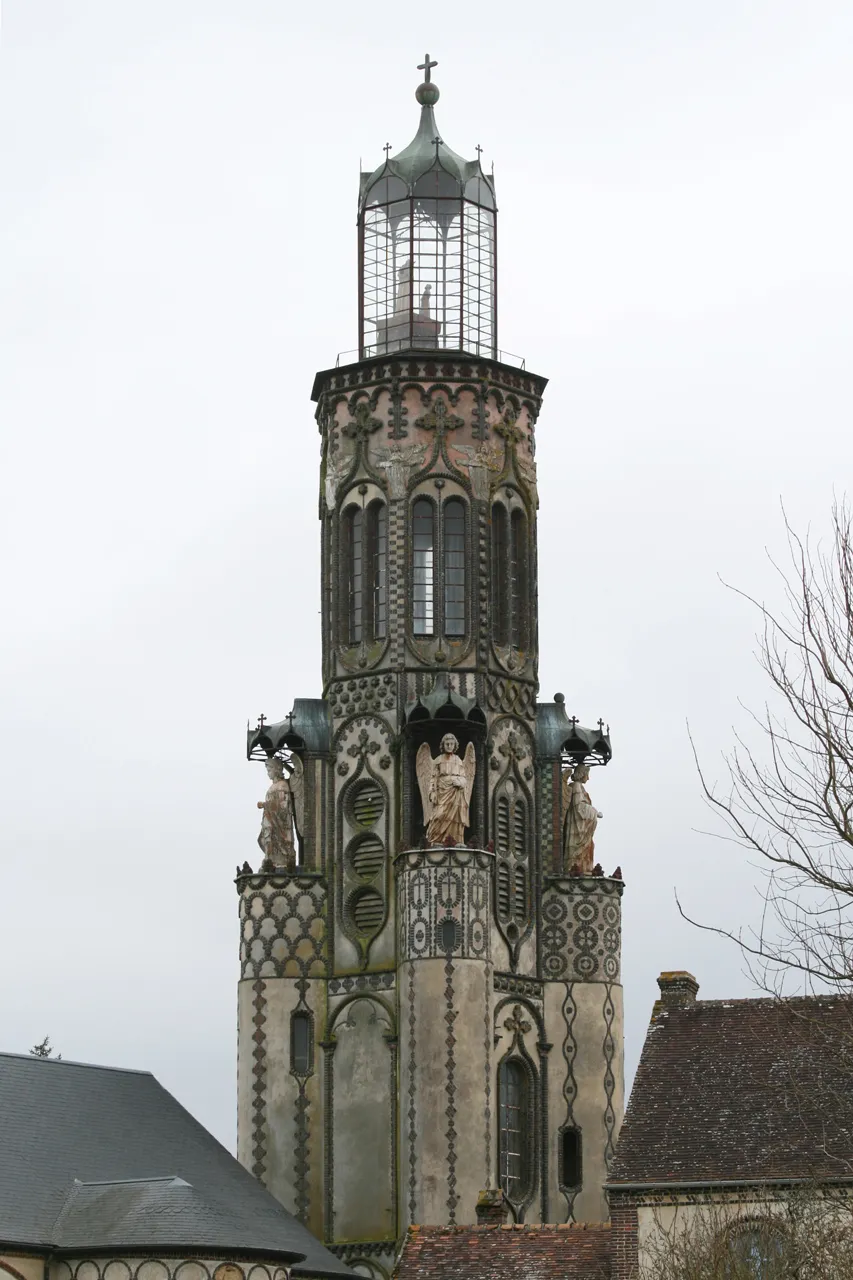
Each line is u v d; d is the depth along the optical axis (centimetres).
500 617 12825
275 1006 12438
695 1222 8306
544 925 12669
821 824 5772
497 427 12925
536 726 12950
